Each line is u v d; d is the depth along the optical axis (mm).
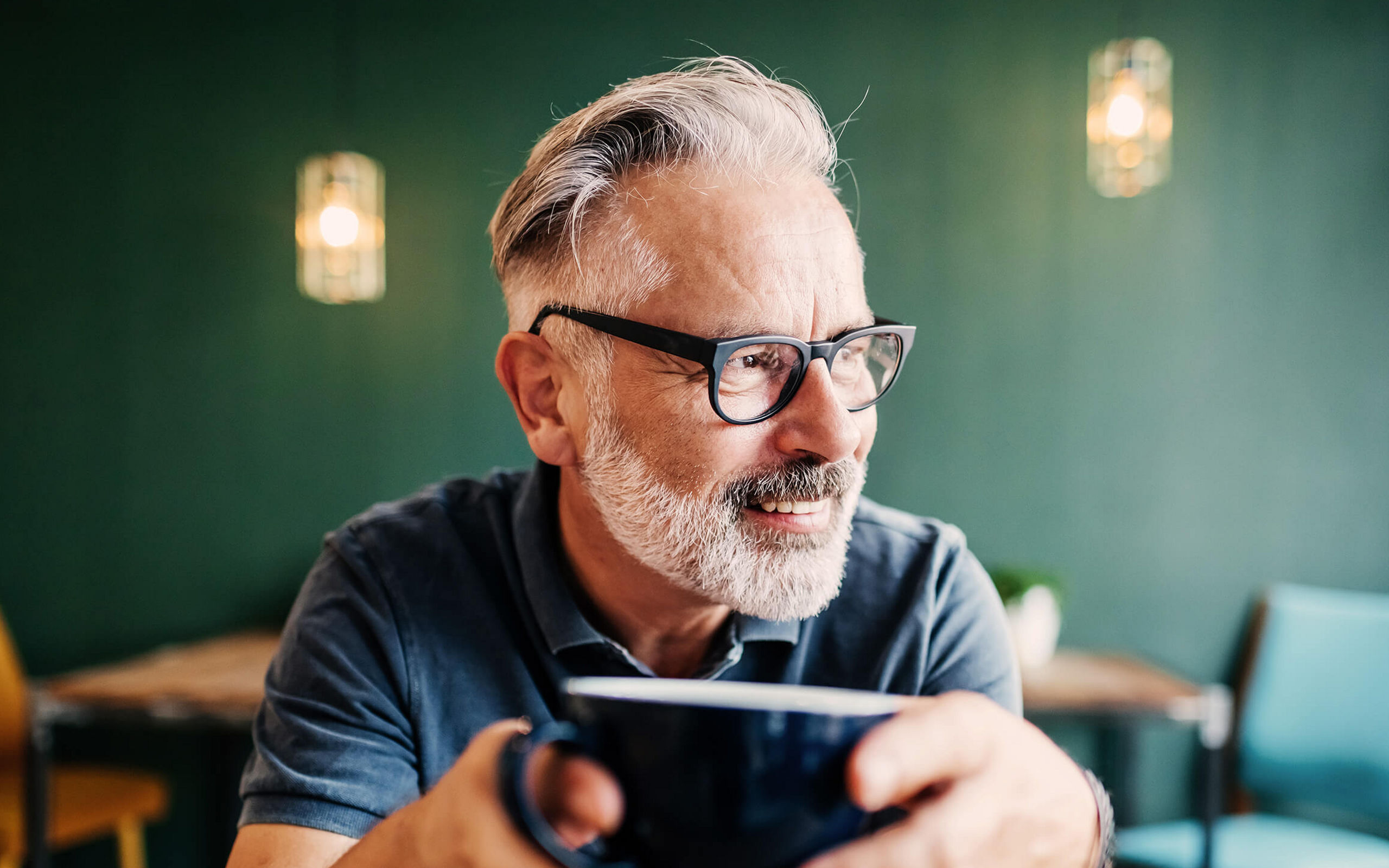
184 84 2938
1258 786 2332
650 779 395
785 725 388
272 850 697
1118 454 2842
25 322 2951
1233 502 2826
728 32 2871
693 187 702
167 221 2938
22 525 2938
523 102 2904
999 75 2852
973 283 2850
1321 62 2828
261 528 2914
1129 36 2844
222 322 2926
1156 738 2795
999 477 2848
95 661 2918
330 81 2914
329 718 763
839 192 765
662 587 764
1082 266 2852
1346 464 2820
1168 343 2838
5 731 2445
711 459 691
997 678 885
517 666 817
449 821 422
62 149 2955
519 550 821
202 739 2846
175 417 2928
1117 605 2832
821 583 715
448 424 2900
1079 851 486
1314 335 2826
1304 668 2311
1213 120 2838
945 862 413
